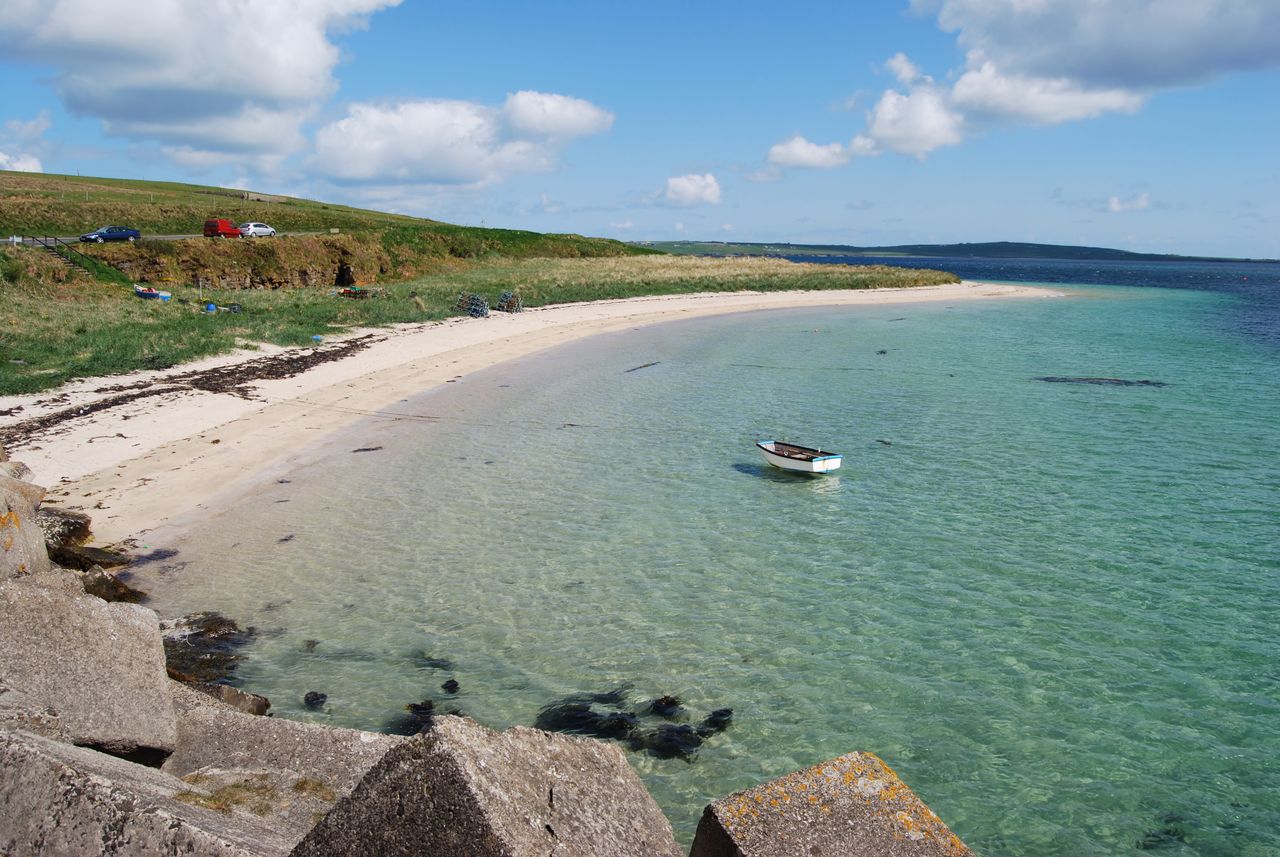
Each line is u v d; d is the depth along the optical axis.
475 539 16.98
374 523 17.69
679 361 40.47
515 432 25.70
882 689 11.72
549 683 11.77
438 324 48.09
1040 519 18.62
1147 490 20.72
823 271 102.44
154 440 22.44
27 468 16.06
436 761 3.88
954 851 4.75
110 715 6.81
